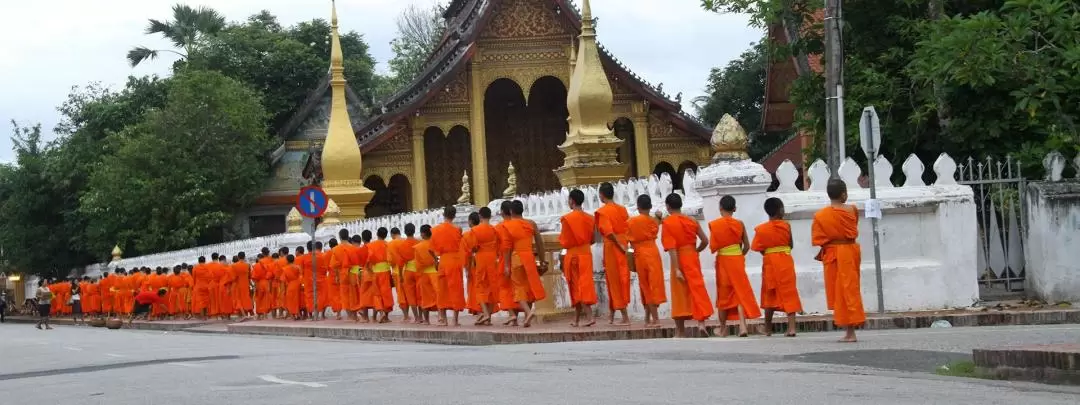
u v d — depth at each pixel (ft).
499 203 82.48
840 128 64.08
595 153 115.14
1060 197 58.70
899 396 28.12
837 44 64.34
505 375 35.68
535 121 167.32
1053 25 65.98
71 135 212.64
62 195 211.41
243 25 227.61
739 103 198.90
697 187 58.85
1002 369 33.35
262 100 209.56
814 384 30.78
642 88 148.66
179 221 181.27
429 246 72.18
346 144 138.51
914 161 59.26
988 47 64.03
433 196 162.40
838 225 45.03
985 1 81.66
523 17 149.28
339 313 89.25
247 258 135.85
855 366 36.22
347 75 238.68
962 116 76.33
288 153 205.67
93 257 221.46
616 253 57.52
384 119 147.43
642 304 62.03
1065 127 70.74
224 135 186.29
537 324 64.59
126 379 42.19
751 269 57.62
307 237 118.93
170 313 130.00
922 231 58.75
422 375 36.76
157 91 212.23
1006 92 74.64
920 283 58.03
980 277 62.44
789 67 127.75
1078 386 30.60
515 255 61.67
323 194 89.86
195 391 35.76
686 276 52.13
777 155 141.79
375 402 29.96
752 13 86.99
